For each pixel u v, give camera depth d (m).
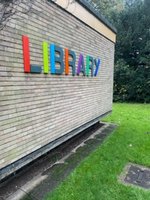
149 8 15.95
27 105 3.82
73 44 5.43
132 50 16.34
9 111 3.42
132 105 14.35
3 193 3.75
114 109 12.50
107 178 4.33
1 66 3.22
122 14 16.48
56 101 4.80
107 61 8.34
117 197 3.71
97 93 7.47
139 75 15.56
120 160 5.22
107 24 7.78
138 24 15.86
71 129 5.60
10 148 3.47
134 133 7.55
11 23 3.34
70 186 3.99
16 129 3.59
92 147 6.12
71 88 5.49
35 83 4.02
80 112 6.14
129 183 4.20
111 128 8.26
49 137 4.57
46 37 4.27
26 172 4.50
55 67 4.67
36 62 4.00
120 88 16.16
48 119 4.51
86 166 4.82
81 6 5.68
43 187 3.96
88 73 6.52
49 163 4.98
